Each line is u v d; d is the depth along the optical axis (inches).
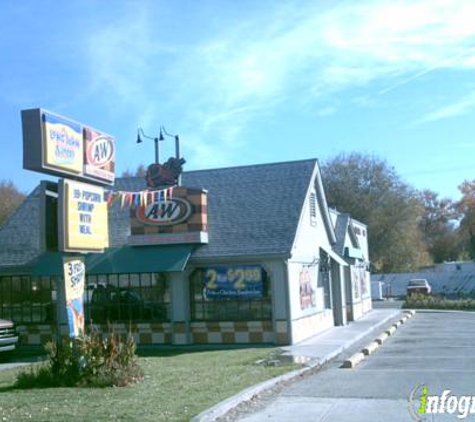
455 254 3309.5
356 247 1144.2
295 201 833.5
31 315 836.0
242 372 506.3
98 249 496.7
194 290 788.6
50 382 446.3
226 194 880.9
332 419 339.9
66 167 457.7
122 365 458.9
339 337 811.4
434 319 1143.0
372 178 2277.3
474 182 2728.8
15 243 874.8
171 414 339.3
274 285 754.8
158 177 819.4
